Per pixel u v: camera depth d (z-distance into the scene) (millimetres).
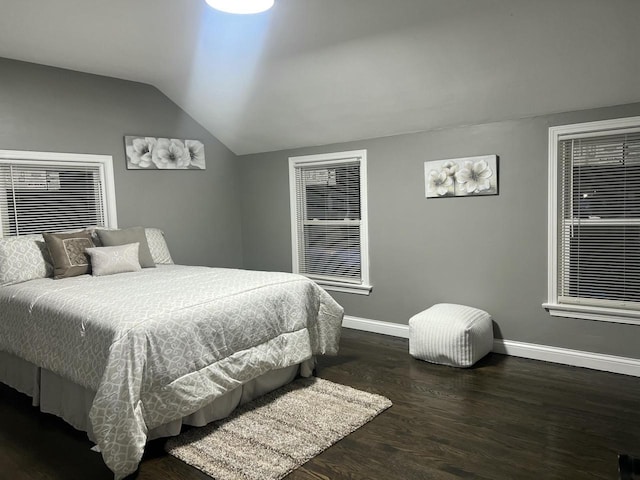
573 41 2775
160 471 2229
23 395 3195
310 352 3230
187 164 4984
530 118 3453
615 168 3180
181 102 4855
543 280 3504
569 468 2148
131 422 2145
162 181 4812
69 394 2635
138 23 3152
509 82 3217
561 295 3471
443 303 3973
